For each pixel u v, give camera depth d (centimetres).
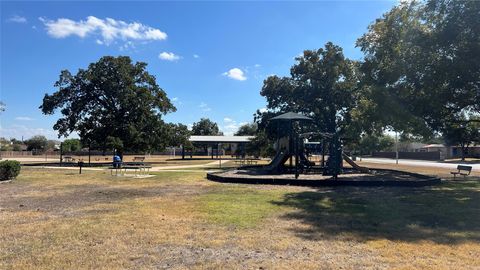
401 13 1861
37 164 3769
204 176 2189
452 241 676
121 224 808
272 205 1079
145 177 2108
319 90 3391
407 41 1755
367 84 2094
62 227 777
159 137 4331
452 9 1549
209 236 706
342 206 1071
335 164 2128
